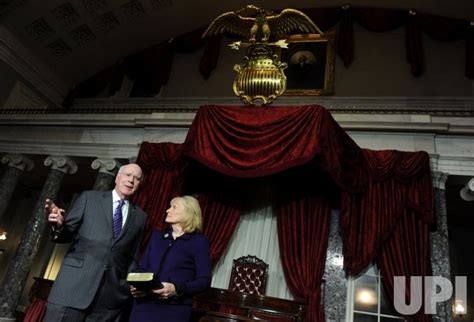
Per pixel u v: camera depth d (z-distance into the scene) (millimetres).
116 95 11398
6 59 9891
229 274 5859
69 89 11742
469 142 6094
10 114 8992
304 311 4250
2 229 10672
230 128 5148
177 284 2336
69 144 8219
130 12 11016
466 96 8734
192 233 2707
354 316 5273
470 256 9000
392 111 7559
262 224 6105
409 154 5770
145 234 6012
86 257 2539
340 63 9922
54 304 2410
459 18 9688
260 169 4750
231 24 6305
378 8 10359
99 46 11453
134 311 2436
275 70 5590
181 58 11539
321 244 5488
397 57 9703
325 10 10609
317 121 4750
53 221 2393
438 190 5871
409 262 5145
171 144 6777
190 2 10953
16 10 9688
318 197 5797
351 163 5301
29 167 8875
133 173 2838
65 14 10328
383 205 5445
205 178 6133
